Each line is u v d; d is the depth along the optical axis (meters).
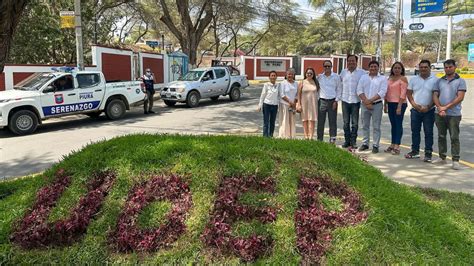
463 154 8.02
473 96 19.67
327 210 3.68
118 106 13.34
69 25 13.80
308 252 3.33
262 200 3.71
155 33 44.75
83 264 3.41
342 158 4.32
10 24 4.29
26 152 8.62
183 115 14.41
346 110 8.29
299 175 3.94
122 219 3.70
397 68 7.70
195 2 30.48
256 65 42.34
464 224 4.18
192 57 25.89
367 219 3.54
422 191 5.39
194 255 3.38
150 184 3.94
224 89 18.64
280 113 8.55
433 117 7.14
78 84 12.17
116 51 19.86
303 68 43.62
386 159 7.49
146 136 4.82
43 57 19.47
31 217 3.84
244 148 4.24
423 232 3.50
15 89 11.66
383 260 3.20
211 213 3.64
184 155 4.17
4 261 3.48
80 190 4.04
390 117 7.89
